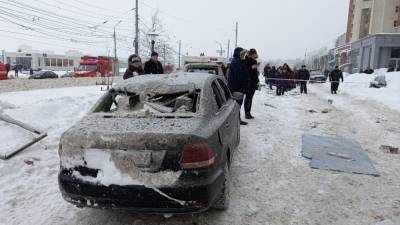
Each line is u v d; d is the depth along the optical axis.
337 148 6.71
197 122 3.57
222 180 3.70
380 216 4.02
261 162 5.80
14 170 5.07
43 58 66.00
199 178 3.25
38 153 5.79
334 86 20.56
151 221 3.80
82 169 3.35
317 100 15.82
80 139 3.37
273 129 8.36
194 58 16.44
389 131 8.54
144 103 4.10
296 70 24.23
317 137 7.59
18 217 3.88
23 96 15.05
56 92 17.83
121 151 3.28
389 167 5.71
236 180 4.99
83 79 30.14
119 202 3.24
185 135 3.26
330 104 14.12
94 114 3.93
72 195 3.37
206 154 3.31
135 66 7.73
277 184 4.88
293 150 6.54
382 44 45.31
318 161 5.86
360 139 7.62
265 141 7.15
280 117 10.17
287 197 4.47
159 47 39.03
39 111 7.90
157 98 4.17
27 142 5.92
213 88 4.63
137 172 3.23
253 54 9.25
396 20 52.03
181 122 3.55
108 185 3.23
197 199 3.23
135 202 3.21
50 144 6.28
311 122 9.48
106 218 3.87
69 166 3.40
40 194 4.43
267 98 15.86
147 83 4.41
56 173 5.10
